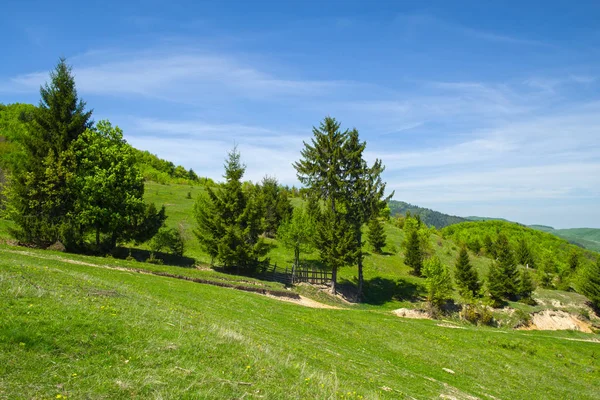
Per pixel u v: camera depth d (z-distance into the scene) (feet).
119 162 116.88
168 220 202.18
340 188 151.23
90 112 118.83
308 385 36.01
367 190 156.35
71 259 88.33
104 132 120.16
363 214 157.79
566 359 103.40
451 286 153.17
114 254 123.54
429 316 144.15
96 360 29.17
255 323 66.54
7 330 29.50
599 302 187.62
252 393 30.19
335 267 146.61
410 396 47.70
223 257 131.23
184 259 143.64
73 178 109.50
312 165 153.58
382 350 76.43
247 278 124.98
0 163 167.12
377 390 45.85
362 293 157.58
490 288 178.50
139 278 80.18
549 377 83.76
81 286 49.62
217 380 30.63
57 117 114.11
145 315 42.83
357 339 79.66
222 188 142.82
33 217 107.14
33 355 27.58
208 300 76.23
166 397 26.07
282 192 226.58
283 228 154.51
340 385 40.37
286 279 150.20
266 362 38.22
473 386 65.41
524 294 187.62
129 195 118.32
